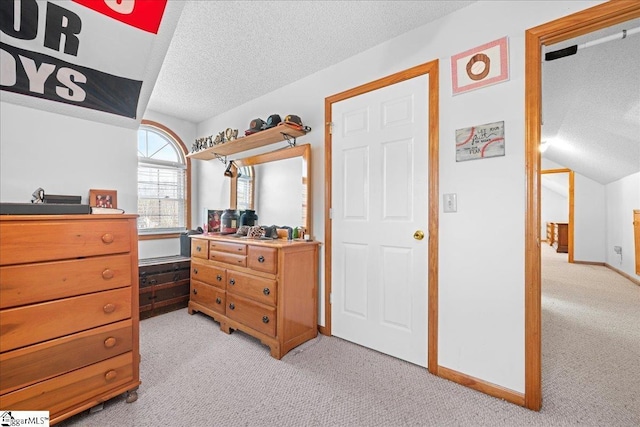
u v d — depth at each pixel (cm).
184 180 374
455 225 170
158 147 355
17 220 117
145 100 186
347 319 223
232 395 155
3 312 114
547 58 161
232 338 229
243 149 308
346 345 216
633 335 231
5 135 149
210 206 364
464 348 166
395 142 196
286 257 205
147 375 174
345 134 224
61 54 145
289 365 187
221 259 249
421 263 185
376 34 192
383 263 203
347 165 223
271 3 162
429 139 179
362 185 214
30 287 120
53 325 125
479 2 161
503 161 154
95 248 137
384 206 202
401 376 174
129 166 193
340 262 227
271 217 285
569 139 372
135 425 132
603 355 199
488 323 158
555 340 222
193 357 197
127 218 149
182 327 250
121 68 162
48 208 127
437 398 153
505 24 153
